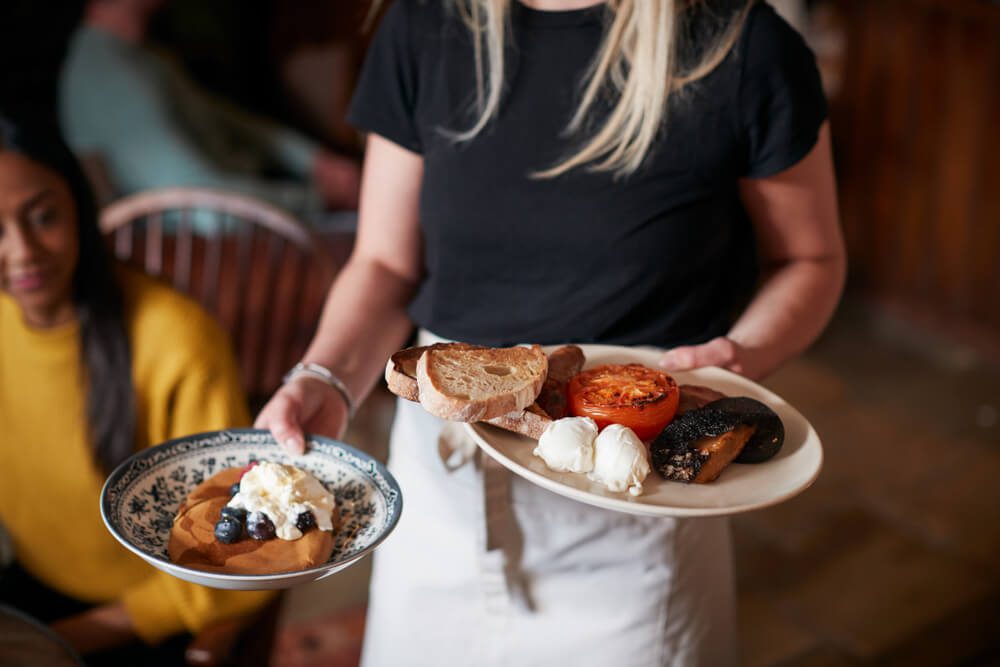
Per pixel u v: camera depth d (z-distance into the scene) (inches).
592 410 33.7
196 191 76.4
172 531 32.4
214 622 47.9
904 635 86.0
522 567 43.6
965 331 138.6
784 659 82.9
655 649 43.6
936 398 127.0
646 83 38.1
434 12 42.3
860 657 83.4
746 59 38.3
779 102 38.8
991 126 131.3
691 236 40.8
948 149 137.5
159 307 52.7
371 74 44.0
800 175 41.0
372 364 44.2
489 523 42.9
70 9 131.1
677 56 38.7
